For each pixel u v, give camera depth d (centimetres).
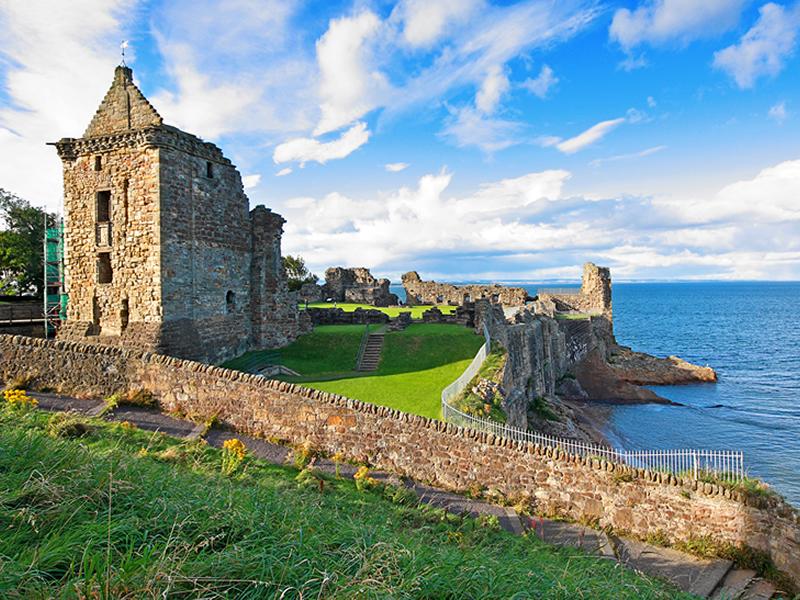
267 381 1869
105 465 817
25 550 546
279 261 3375
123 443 1501
